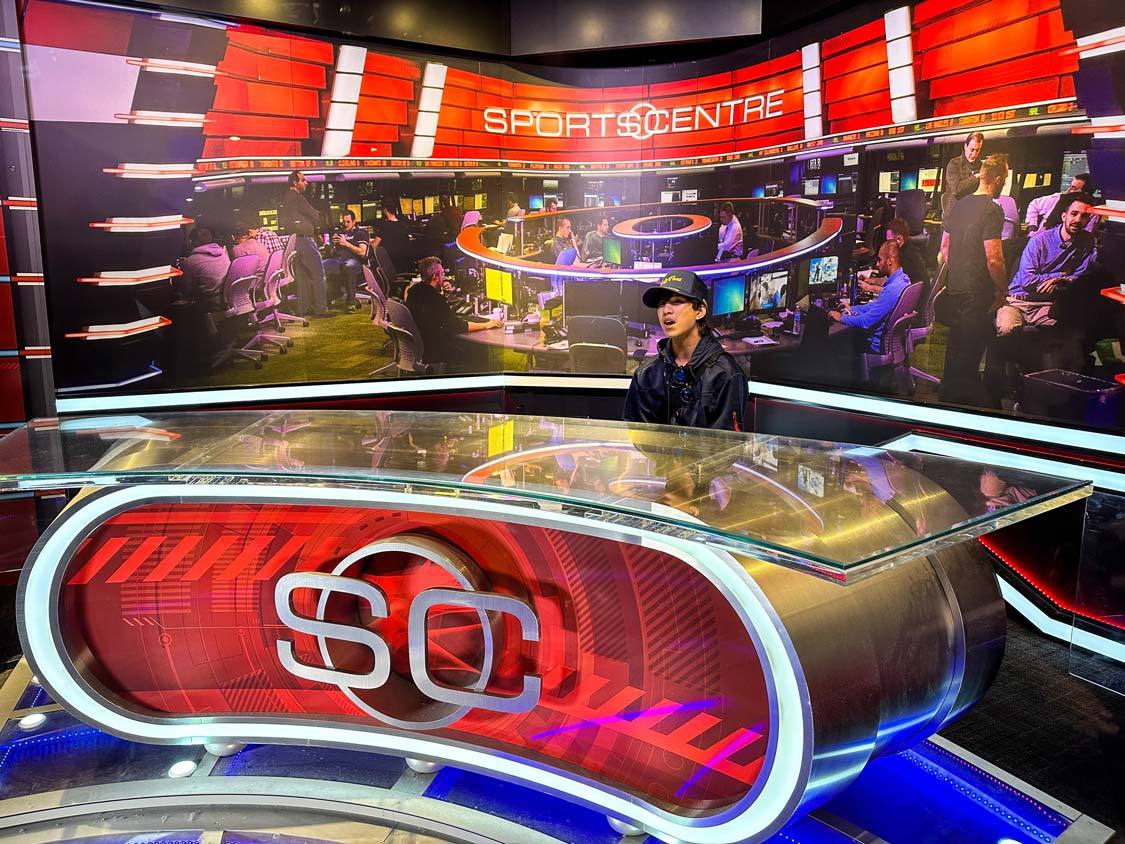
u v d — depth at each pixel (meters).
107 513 1.86
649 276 4.59
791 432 4.11
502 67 4.52
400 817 1.85
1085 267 2.71
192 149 3.86
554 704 1.74
